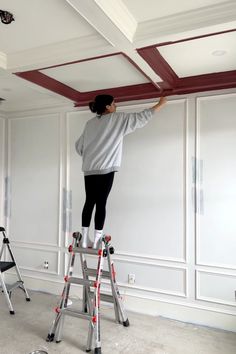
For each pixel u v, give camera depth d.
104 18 2.00
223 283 3.19
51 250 4.17
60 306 2.89
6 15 2.10
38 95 4.00
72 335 3.00
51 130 4.23
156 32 2.22
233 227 3.16
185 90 3.34
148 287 3.55
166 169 3.50
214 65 2.97
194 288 3.31
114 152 2.91
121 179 3.72
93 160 2.93
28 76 3.09
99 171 2.90
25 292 3.88
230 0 1.96
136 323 3.27
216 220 3.23
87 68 3.08
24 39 2.49
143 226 3.60
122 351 2.73
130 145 3.69
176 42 2.33
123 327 3.17
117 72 3.19
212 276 3.24
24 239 4.39
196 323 3.28
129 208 3.67
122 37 2.24
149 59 2.65
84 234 3.01
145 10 2.10
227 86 3.20
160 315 3.46
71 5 1.88
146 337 2.98
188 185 3.38
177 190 3.44
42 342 2.86
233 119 3.19
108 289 3.79
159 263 3.49
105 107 2.98
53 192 4.19
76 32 2.36
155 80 3.12
